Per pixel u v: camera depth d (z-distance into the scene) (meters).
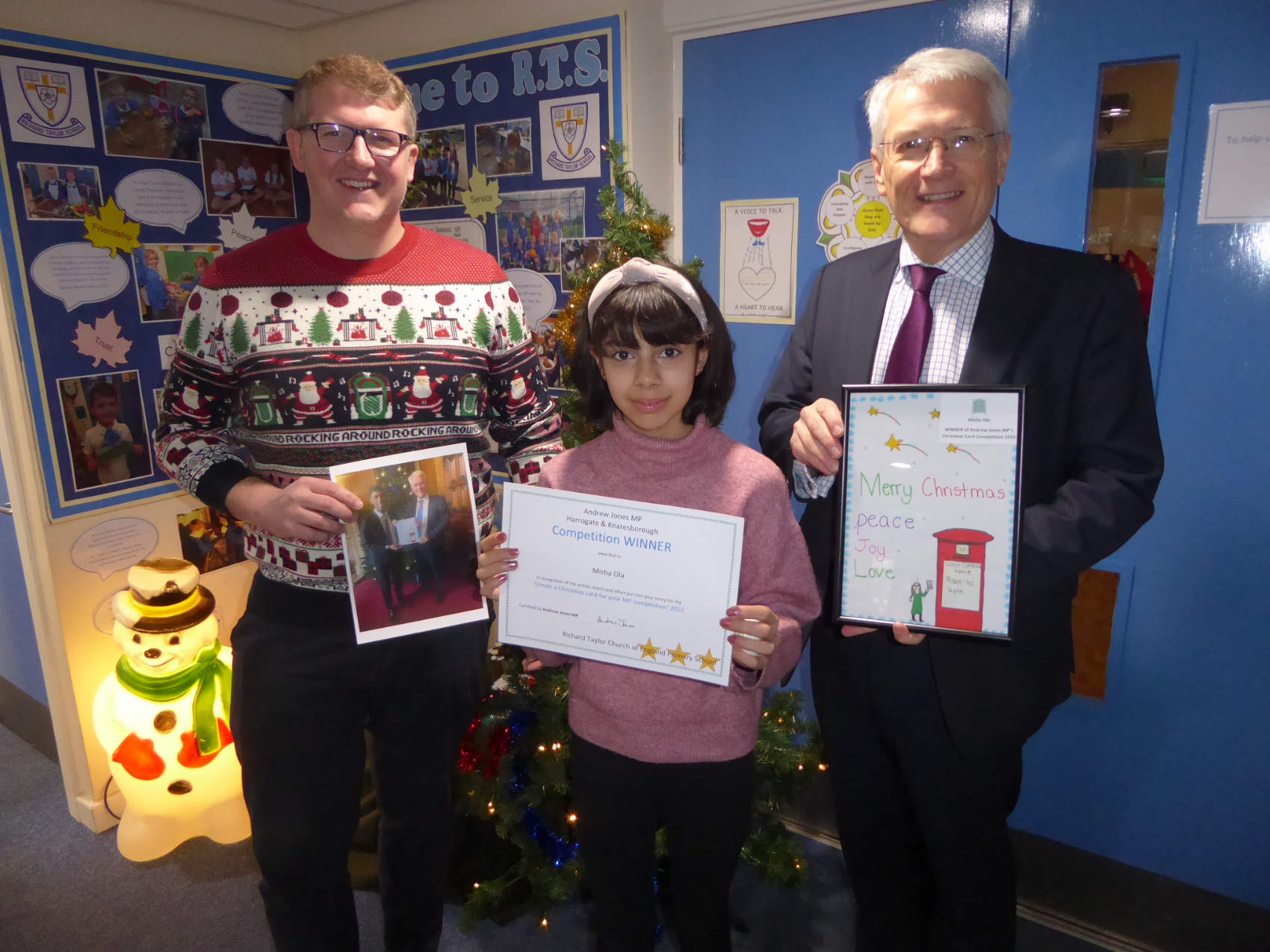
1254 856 1.69
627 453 1.29
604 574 1.24
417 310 1.41
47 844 2.22
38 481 2.05
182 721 2.03
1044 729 1.87
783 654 1.23
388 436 1.41
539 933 1.91
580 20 2.01
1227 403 1.59
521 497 1.27
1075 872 1.88
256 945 1.86
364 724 1.51
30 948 1.86
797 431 1.33
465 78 2.24
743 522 1.18
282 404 1.36
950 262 1.30
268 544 1.42
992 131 1.23
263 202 2.46
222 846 2.22
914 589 1.22
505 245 2.29
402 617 1.37
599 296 1.24
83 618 2.19
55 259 2.02
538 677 1.91
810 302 1.55
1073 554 1.18
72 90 2.01
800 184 1.92
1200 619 1.67
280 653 1.41
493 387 1.56
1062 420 1.25
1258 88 1.47
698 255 2.12
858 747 1.45
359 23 2.40
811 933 1.89
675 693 1.26
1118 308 1.22
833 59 1.82
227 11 2.27
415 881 1.60
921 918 1.58
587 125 2.06
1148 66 1.55
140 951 1.85
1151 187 1.60
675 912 1.39
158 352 2.25
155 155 2.19
